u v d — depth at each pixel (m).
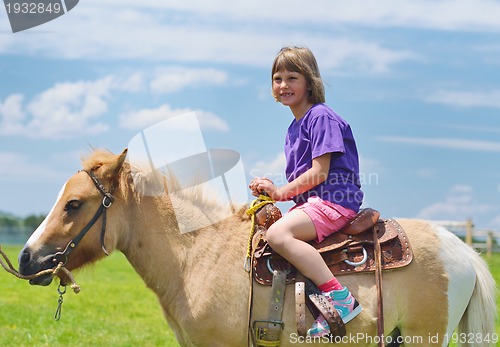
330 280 4.97
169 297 5.19
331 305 4.92
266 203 5.26
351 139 5.33
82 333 10.10
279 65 5.45
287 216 5.09
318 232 5.10
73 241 5.07
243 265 5.10
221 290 5.03
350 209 5.16
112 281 17.66
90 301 13.99
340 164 5.22
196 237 5.20
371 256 5.12
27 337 9.46
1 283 16.55
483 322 5.33
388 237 5.16
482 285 5.33
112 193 5.19
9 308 12.48
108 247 5.17
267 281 5.04
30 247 5.03
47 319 11.35
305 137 5.26
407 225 5.33
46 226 5.08
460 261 5.25
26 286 16.12
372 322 5.06
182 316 5.10
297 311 4.94
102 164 5.19
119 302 14.00
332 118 5.22
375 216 5.21
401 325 5.21
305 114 5.33
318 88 5.43
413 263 5.13
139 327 10.99
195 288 5.07
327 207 5.12
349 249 5.12
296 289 4.98
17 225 51.25
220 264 5.10
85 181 5.14
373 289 5.07
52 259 5.03
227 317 5.02
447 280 5.15
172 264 5.18
